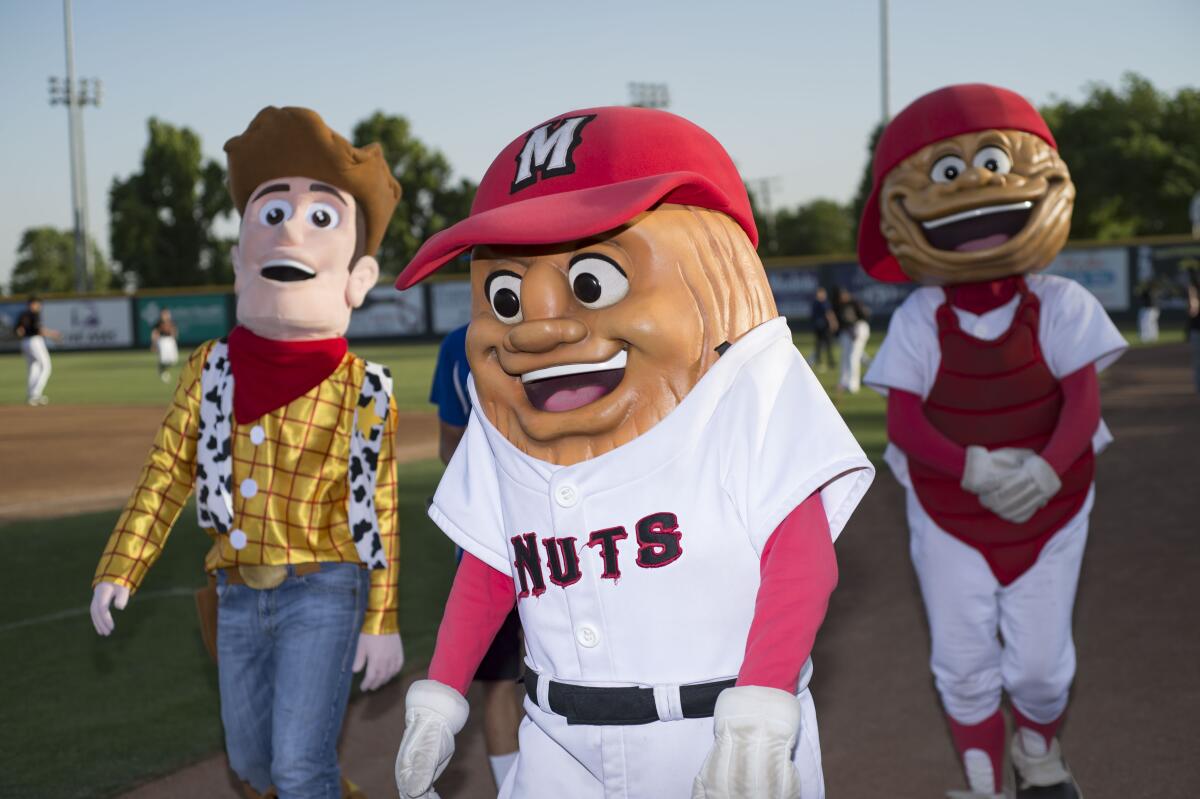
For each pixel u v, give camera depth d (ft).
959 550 10.93
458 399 11.32
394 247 212.43
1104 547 22.15
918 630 17.31
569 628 6.03
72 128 167.22
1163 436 37.04
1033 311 10.88
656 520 5.74
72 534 26.17
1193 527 23.45
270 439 9.20
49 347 132.67
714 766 5.07
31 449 42.83
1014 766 11.78
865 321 55.72
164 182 216.95
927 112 11.14
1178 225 185.78
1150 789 11.47
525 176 5.90
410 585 20.79
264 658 9.30
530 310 5.77
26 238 344.28
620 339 5.65
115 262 217.36
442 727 6.24
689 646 5.81
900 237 11.23
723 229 5.90
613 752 5.96
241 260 9.85
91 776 12.38
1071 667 11.03
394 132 211.41
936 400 11.10
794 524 5.62
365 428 9.37
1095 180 186.80
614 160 5.73
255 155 10.01
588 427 5.72
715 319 5.73
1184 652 15.66
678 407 5.68
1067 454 10.51
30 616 19.15
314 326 9.55
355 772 12.52
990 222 10.80
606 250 5.64
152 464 9.52
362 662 9.34
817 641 16.97
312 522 9.17
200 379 9.54
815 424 5.65
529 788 6.36
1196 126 185.68
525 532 6.14
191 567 22.54
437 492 6.82
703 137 6.06
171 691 15.30
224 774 12.42
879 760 12.47
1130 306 104.78
